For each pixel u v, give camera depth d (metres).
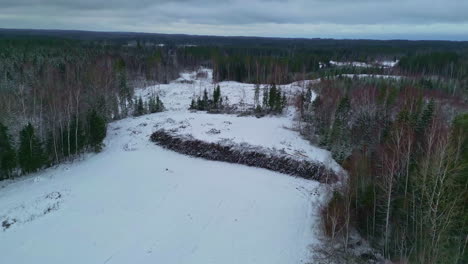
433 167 20.28
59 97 40.94
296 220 25.97
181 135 41.62
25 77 58.75
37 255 21.19
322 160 34.12
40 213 25.86
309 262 21.38
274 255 22.08
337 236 23.17
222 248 22.62
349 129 36.56
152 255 21.61
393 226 21.98
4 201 28.02
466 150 22.41
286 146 37.75
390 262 20.75
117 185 31.05
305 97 53.66
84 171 34.53
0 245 22.06
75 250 21.75
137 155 38.75
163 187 30.73
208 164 36.31
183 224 25.08
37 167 34.22
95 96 48.44
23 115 41.59
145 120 50.19
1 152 32.12
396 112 38.12
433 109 33.22
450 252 18.77
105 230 23.95
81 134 38.69
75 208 26.77
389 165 23.33
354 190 23.94
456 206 19.17
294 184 31.77
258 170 34.84
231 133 41.81
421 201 20.16
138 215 26.00
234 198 28.98
